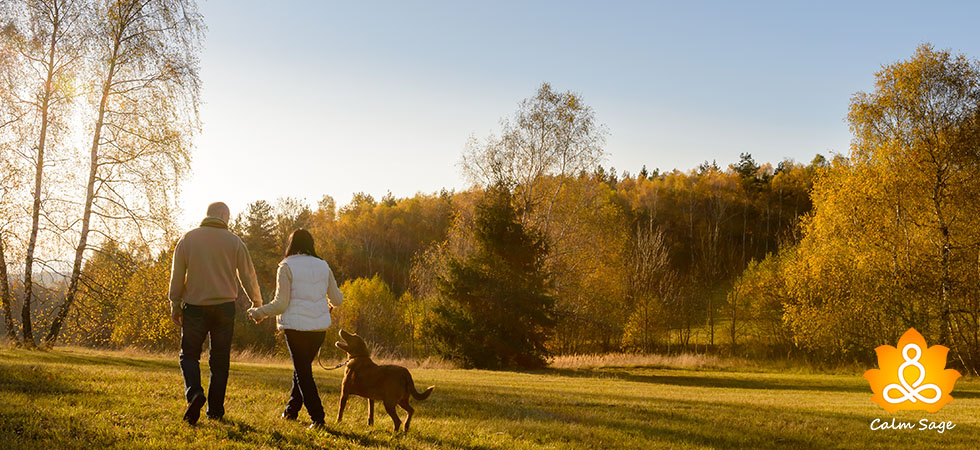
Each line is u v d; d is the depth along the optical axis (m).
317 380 10.92
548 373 25.31
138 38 18.77
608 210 43.47
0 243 17.03
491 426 6.74
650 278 48.94
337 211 107.56
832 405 12.52
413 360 29.11
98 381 7.93
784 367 29.67
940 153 24.22
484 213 29.02
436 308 28.78
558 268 34.72
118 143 18.78
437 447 5.35
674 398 12.75
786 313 28.34
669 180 96.31
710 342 53.91
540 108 33.19
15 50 17.53
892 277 25.27
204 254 5.23
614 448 6.14
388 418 6.73
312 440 5.05
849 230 26.34
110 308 19.20
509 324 27.20
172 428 4.93
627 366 30.42
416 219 95.00
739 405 11.05
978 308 24.67
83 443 4.30
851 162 26.66
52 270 18.14
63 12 18.22
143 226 19.02
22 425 4.62
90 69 18.28
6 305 17.42
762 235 84.81
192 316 5.23
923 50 25.09
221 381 5.40
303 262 5.56
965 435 8.25
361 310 47.88
